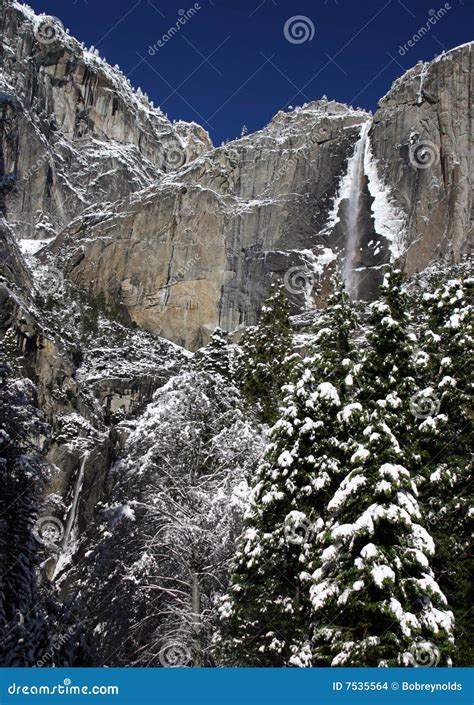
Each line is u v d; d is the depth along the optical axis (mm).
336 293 22750
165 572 25438
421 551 17469
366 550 17172
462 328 22688
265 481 21406
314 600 17828
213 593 24938
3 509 25203
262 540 20672
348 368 21156
